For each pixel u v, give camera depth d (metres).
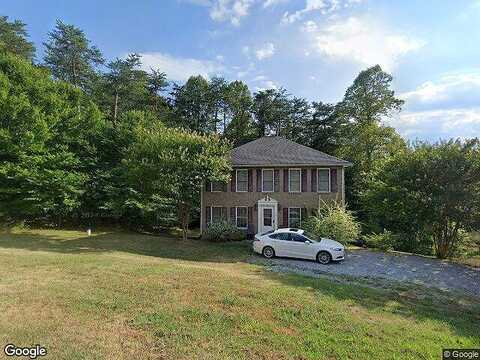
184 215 24.33
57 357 5.38
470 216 18.86
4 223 25.55
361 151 38.94
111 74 44.72
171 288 9.55
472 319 9.54
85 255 15.34
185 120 50.84
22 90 25.73
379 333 7.47
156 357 5.61
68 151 28.33
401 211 20.83
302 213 24.98
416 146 21.66
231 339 6.52
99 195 28.86
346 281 13.13
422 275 15.32
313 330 7.28
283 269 14.87
